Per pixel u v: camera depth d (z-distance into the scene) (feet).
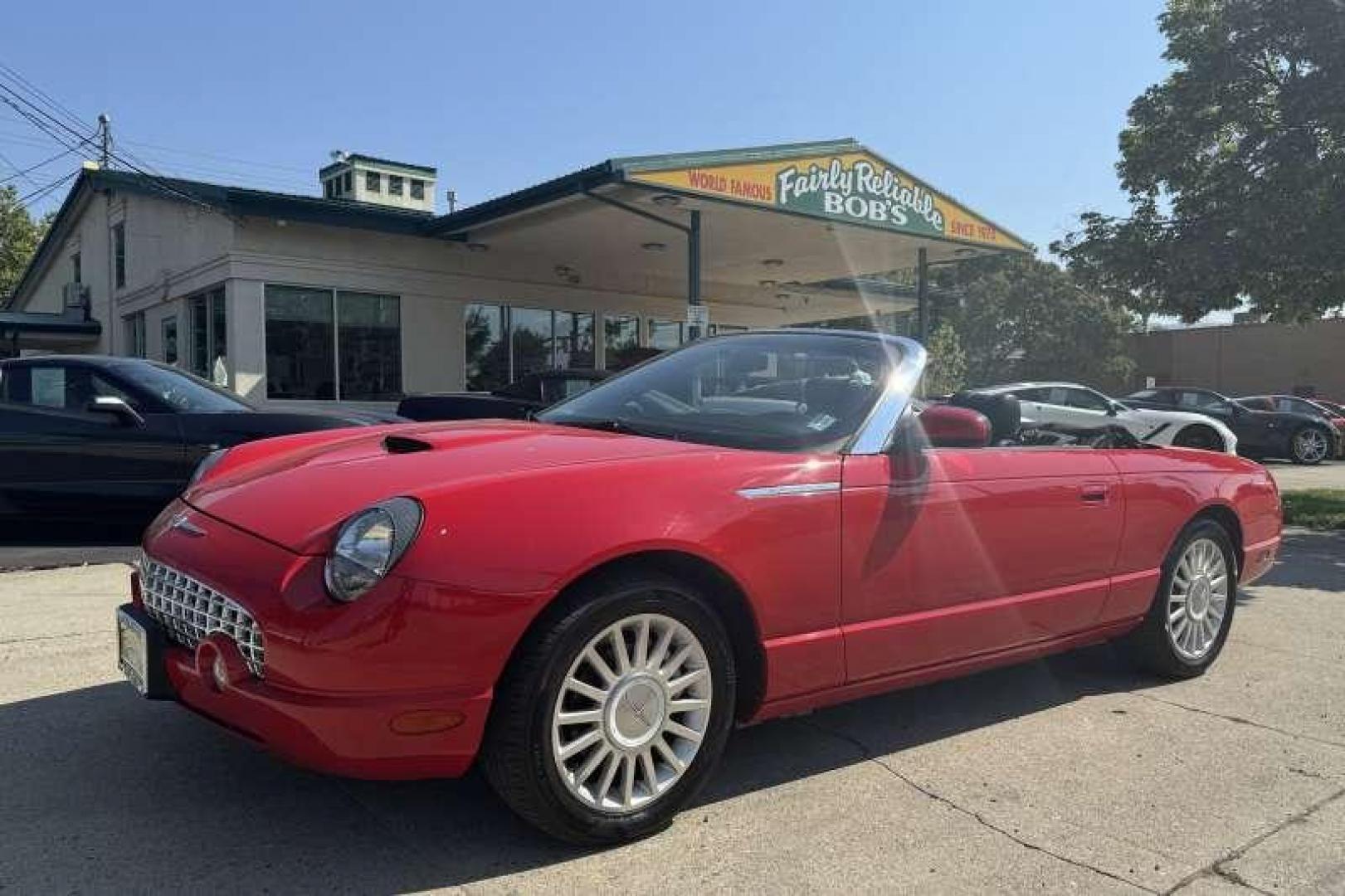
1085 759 12.14
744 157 44.78
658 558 9.46
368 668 8.12
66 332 71.61
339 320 52.37
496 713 8.70
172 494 24.20
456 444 10.50
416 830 9.65
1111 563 13.97
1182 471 15.16
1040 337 145.48
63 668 14.21
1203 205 39.24
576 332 64.03
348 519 8.57
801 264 64.39
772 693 10.34
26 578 20.42
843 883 8.97
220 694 8.71
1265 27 36.58
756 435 11.34
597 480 9.27
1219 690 15.11
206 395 25.57
